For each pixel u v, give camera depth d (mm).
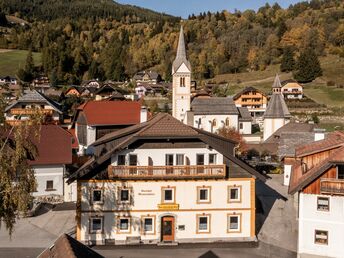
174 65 109250
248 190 42375
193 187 41844
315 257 38875
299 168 47938
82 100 148500
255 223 47062
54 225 45688
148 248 40469
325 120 137000
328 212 38406
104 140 45031
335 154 37625
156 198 41625
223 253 39188
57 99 146875
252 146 86688
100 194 41375
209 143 41531
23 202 27812
